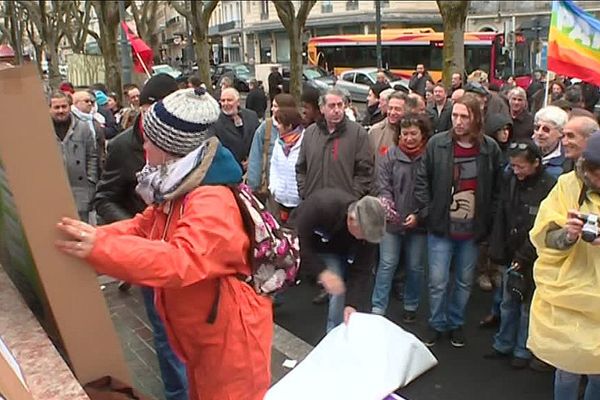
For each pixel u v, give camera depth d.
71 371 1.66
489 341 4.86
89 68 26.12
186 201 1.97
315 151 5.16
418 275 5.09
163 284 1.79
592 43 5.82
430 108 8.75
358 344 2.36
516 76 25.66
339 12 47.25
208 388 2.19
